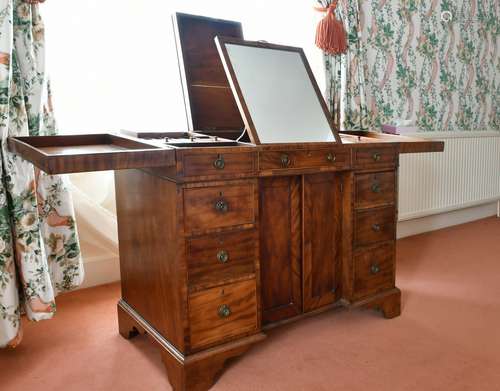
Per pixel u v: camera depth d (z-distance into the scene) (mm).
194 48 2145
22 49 1890
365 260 2055
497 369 1691
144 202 1701
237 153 1575
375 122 3307
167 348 1620
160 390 1583
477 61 3980
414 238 3570
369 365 1727
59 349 1862
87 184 2461
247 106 1722
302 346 1875
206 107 2125
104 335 1986
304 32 2893
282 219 1832
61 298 2379
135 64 2512
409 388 1575
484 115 4133
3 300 1801
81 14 2342
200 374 1564
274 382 1619
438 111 3732
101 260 2559
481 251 3209
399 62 3396
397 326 2055
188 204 1504
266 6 2781
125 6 2449
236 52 1807
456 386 1586
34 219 1863
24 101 1928
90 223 2445
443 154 3643
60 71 2324
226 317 1642
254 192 1645
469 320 2113
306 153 1762
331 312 2211
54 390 1579
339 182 1979
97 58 2412
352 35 2949
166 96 2609
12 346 1825
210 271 1583
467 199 3904
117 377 1661
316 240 1938
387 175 2076
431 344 1886
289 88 1879
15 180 1798
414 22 3455
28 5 1880
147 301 1778
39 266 1885
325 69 2852
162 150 1400
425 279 2658
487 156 4016
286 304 1896
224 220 1588
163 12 2537
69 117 2373
